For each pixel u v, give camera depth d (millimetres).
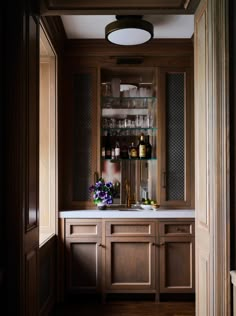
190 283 3107
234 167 1589
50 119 3068
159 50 3312
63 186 3299
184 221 3100
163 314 2859
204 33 1818
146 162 3564
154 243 3090
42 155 3068
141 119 3523
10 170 1624
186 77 3328
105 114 3584
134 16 2666
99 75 3334
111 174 3547
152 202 3301
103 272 3094
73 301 3139
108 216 3092
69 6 1966
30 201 1824
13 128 1629
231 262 1575
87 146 3336
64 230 3096
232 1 1610
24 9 1689
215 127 1617
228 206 1575
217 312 1583
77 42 3273
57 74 3078
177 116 3344
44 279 2652
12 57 1633
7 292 1601
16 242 1615
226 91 1594
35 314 1932
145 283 3111
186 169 3320
